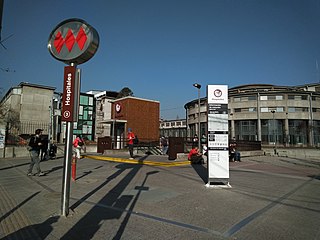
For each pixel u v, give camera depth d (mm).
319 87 60312
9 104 32438
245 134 55562
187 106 66750
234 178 10094
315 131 53438
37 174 9859
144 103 30234
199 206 5656
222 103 8273
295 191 7656
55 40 5129
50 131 18500
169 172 10914
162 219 4695
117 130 29812
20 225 4258
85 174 10016
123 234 3924
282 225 4508
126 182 8359
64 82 4898
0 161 15219
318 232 4176
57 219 4574
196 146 19047
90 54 4898
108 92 45625
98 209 5254
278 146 50094
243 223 4574
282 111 53188
